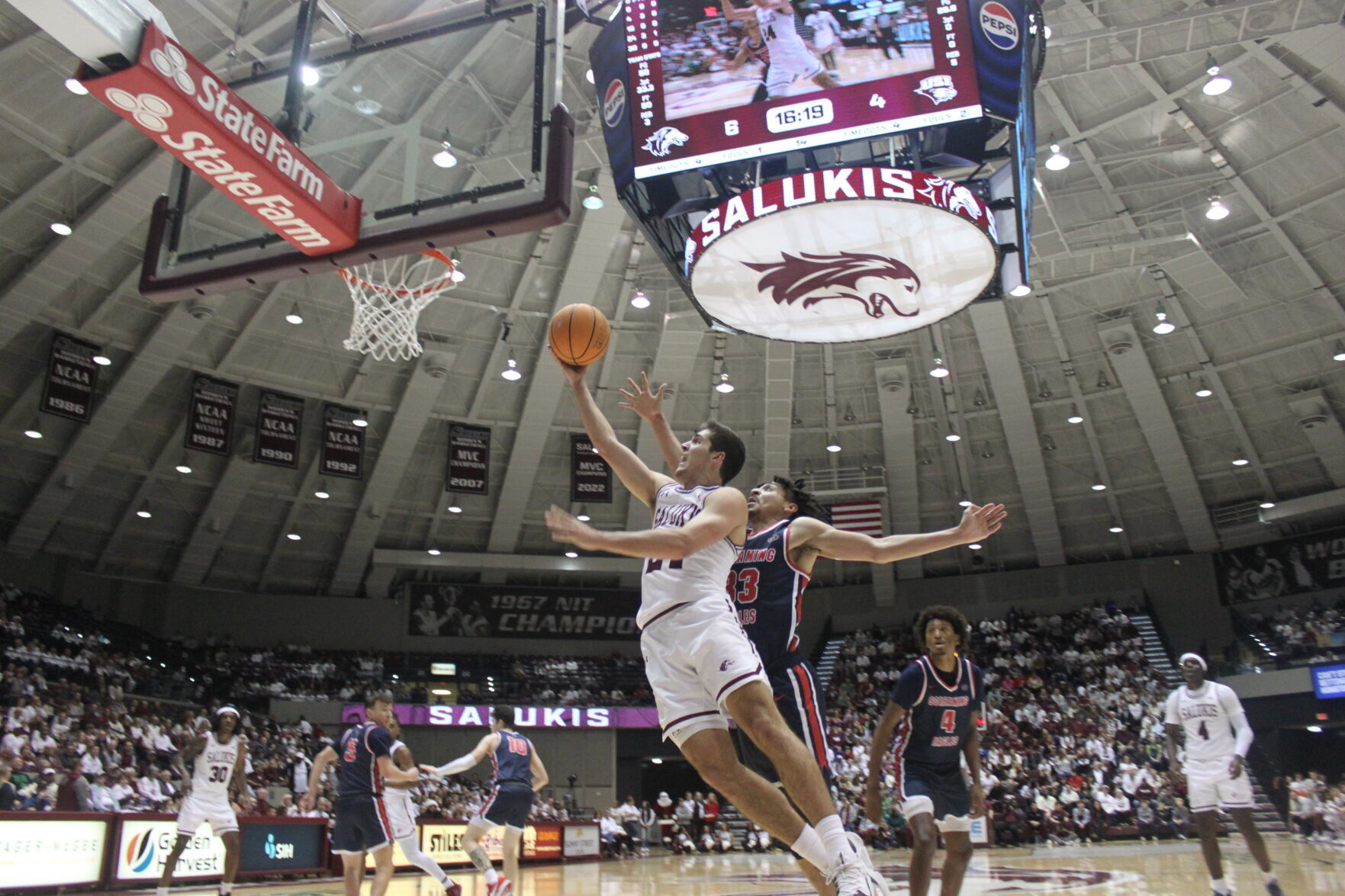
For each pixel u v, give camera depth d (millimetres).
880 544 4527
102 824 10992
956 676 5348
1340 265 23594
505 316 25766
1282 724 26578
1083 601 33562
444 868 17062
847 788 24641
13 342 23453
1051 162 18516
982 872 11797
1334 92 19438
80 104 18344
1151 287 25766
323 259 9156
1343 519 30688
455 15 9883
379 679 31750
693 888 11891
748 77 10648
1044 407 29516
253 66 10297
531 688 32688
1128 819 22375
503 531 31781
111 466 27359
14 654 22594
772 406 28109
